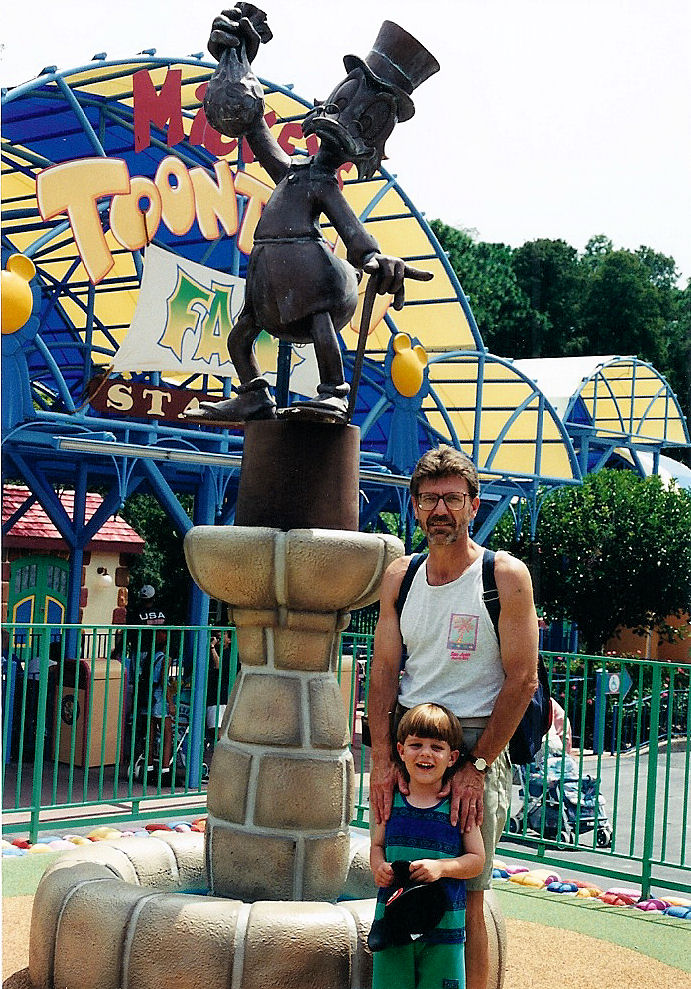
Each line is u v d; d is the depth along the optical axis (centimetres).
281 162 487
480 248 5419
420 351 1412
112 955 426
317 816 462
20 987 467
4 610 1786
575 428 2691
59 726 1080
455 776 379
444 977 365
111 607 2064
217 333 1145
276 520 468
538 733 397
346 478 476
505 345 5181
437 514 382
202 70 1142
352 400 477
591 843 947
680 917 682
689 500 2052
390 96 477
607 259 5312
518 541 1831
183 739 1148
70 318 1525
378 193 1406
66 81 1054
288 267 468
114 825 895
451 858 370
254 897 457
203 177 1134
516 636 379
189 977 409
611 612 2031
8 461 1389
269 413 501
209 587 475
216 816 471
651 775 728
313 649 474
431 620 389
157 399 1079
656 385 2852
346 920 420
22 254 898
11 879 684
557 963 564
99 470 1457
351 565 457
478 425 1563
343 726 480
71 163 1023
